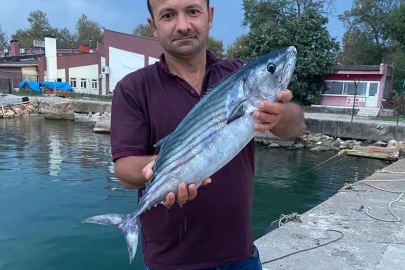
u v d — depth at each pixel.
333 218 4.96
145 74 2.01
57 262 4.74
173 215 1.93
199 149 1.79
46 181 8.62
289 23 25.39
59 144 14.27
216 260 1.97
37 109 26.03
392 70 27.28
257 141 17.03
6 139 15.05
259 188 9.10
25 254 4.93
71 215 6.41
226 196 1.96
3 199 7.22
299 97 26.62
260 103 1.70
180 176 1.79
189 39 1.95
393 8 32.25
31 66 39.34
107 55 35.41
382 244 4.09
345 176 10.63
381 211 5.23
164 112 1.96
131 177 1.86
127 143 1.90
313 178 10.29
